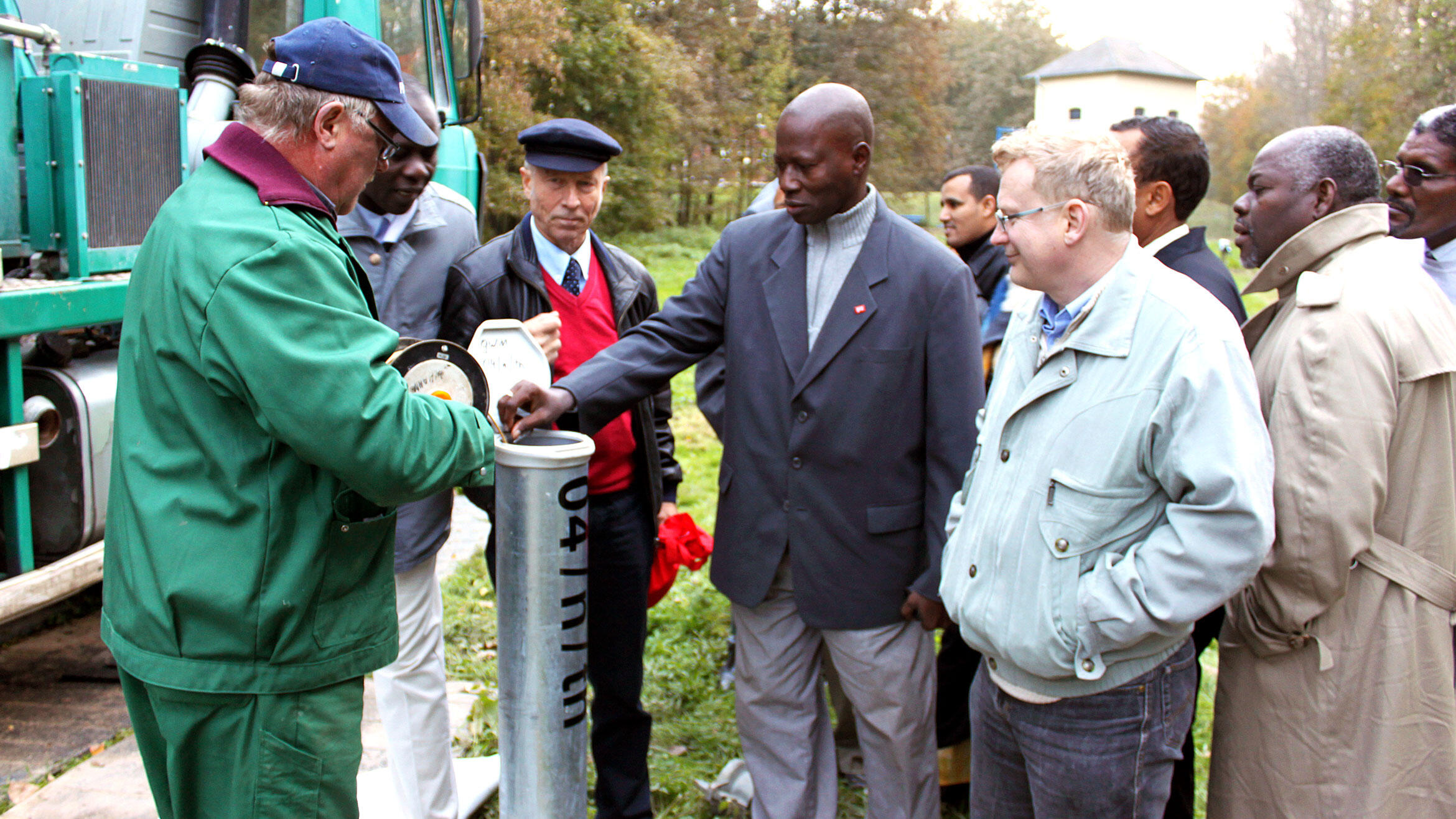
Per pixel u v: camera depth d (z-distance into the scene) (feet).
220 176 5.66
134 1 13.37
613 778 9.15
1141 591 5.86
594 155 8.58
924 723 8.48
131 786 10.20
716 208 103.30
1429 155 9.29
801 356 8.04
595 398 7.98
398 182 8.20
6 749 10.98
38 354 10.77
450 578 15.90
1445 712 6.93
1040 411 6.30
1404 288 6.72
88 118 10.55
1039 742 6.49
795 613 8.54
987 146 186.70
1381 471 6.44
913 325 7.84
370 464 5.37
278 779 5.70
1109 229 6.10
